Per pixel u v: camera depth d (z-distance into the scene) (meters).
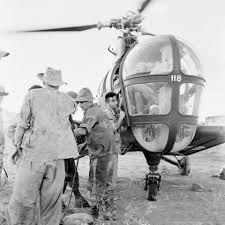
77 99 4.34
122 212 4.65
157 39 5.66
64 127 3.45
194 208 4.91
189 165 8.20
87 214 4.13
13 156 3.57
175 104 5.27
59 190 3.39
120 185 6.81
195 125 5.68
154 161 5.71
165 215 4.52
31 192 3.28
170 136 5.32
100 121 4.32
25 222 3.31
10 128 4.00
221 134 6.45
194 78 5.44
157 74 5.35
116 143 5.17
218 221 4.26
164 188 6.52
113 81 6.31
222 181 7.39
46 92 3.46
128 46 6.46
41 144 3.29
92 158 4.38
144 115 5.42
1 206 4.66
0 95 4.95
